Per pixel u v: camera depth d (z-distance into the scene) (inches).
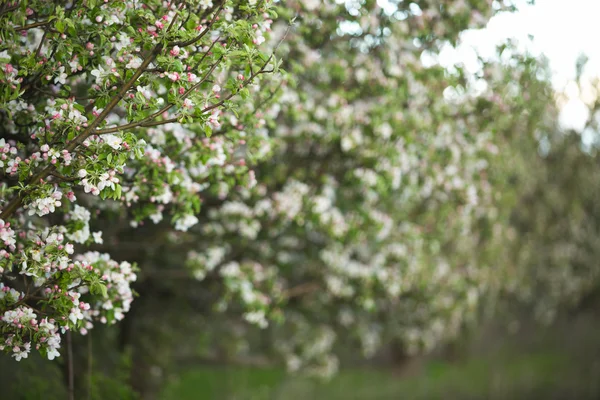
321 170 282.5
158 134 186.4
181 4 155.6
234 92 148.3
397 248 323.6
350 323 425.1
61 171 152.3
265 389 561.0
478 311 606.5
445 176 290.8
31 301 177.9
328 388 599.5
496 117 285.7
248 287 270.5
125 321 350.0
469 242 414.6
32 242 153.3
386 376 658.2
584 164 602.2
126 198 183.5
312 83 273.1
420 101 276.5
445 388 650.2
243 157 229.1
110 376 313.0
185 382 519.5
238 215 265.4
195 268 274.8
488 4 261.1
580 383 726.5
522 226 561.6
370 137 261.7
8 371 268.5
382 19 260.1
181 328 393.1
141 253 305.7
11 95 149.9
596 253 659.4
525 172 469.7
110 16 153.3
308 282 362.3
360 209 280.4
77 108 145.9
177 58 149.7
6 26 149.1
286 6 236.8
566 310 778.8
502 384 679.7
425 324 443.8
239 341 425.1
